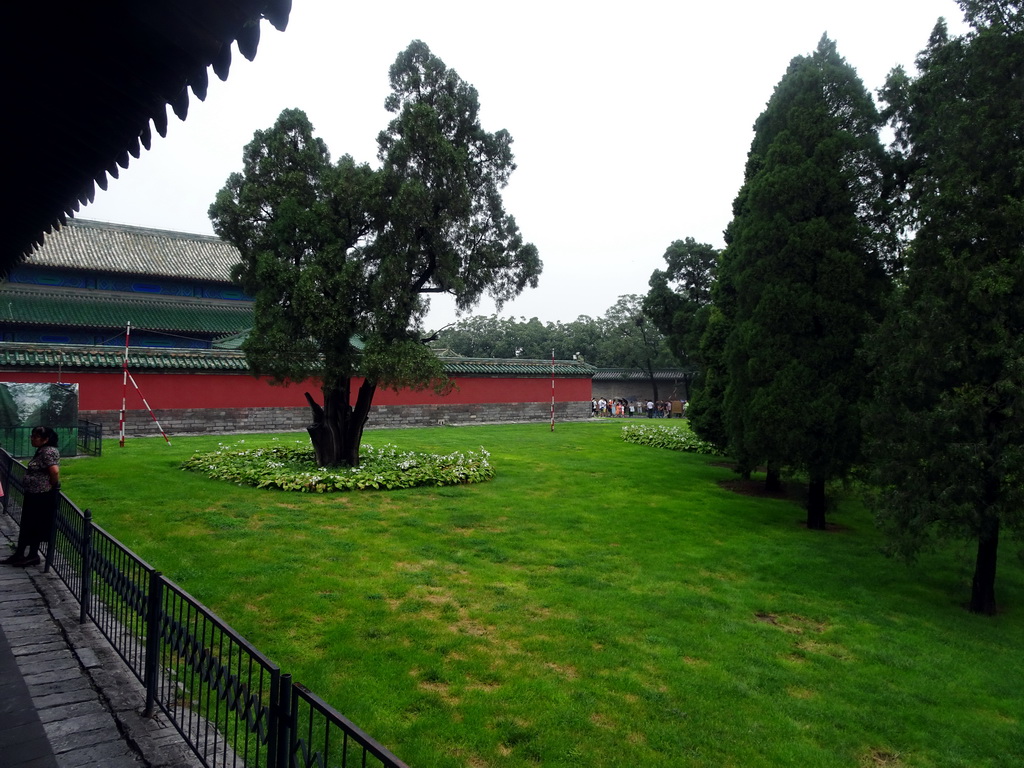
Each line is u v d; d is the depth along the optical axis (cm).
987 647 792
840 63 1388
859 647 766
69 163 489
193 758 445
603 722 560
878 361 1073
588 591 896
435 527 1204
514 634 738
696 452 2575
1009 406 816
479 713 558
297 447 2117
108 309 3152
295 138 1648
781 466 1323
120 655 560
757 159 1563
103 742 455
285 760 325
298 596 810
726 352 1461
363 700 568
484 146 1703
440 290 1698
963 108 899
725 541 1219
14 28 340
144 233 3603
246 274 1667
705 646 731
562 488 1659
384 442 2539
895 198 1287
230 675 386
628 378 6328
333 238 1541
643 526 1288
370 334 1554
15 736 453
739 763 511
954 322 875
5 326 2906
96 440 1922
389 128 1650
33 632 635
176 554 952
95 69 374
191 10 311
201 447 2155
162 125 414
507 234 1772
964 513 858
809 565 1093
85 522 676
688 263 2592
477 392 3666
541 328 7675
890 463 943
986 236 868
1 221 625
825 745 548
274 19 309
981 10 922
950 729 587
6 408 1767
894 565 1121
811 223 1274
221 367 2697
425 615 778
